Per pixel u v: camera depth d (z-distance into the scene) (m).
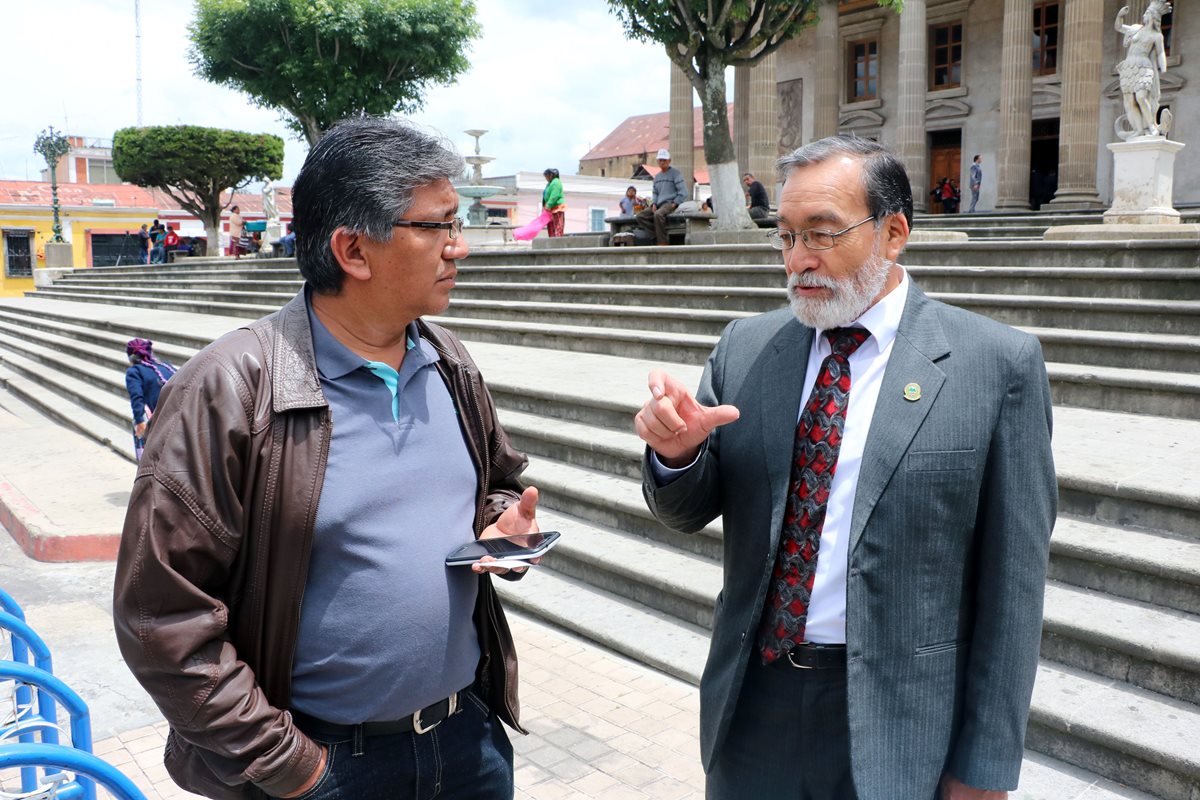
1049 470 1.90
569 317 10.35
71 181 54.91
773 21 13.30
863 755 1.83
